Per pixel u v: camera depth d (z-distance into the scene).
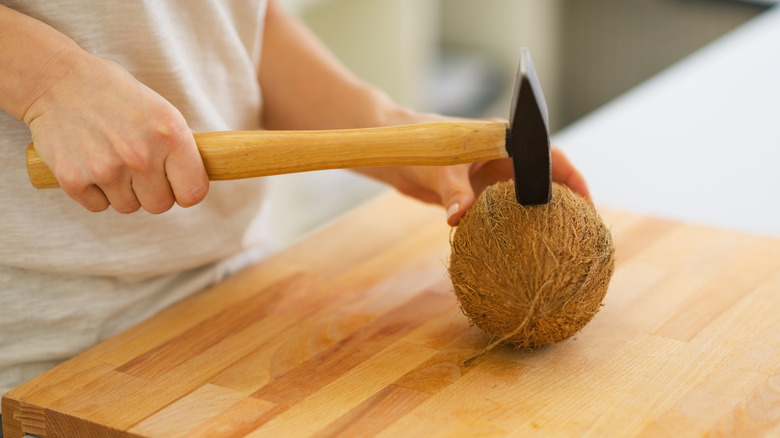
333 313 0.99
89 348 0.98
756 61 1.57
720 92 1.47
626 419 0.83
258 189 1.04
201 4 0.95
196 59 0.97
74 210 0.94
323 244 1.11
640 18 2.54
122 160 0.85
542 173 0.84
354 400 0.87
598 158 1.32
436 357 0.91
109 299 0.98
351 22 2.23
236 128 1.04
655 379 0.87
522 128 0.83
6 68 0.85
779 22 1.74
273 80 1.09
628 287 1.00
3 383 0.96
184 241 1.00
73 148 0.85
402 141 0.86
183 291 1.03
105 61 0.86
